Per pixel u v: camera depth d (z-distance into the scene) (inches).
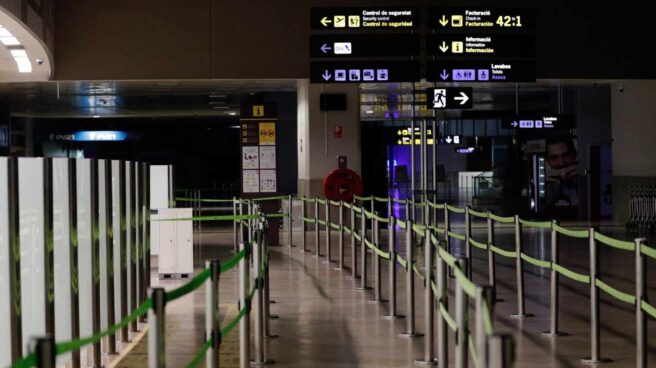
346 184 956.0
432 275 370.3
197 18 935.0
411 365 369.1
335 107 1075.3
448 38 898.7
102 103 1483.8
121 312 410.0
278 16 942.4
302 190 1136.2
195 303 526.3
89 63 925.2
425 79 909.2
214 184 1676.9
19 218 280.8
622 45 958.4
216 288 259.8
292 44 943.0
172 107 1553.9
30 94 1331.2
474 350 223.9
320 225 1088.2
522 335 429.4
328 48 895.7
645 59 959.6
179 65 932.0
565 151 1390.3
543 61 954.7
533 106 1605.6
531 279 638.5
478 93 1364.4
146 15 928.9
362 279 593.0
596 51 957.8
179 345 404.8
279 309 510.0
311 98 1078.4
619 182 1133.1
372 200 898.1
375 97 1315.2
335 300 543.8
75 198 329.7
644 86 1088.2
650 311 320.2
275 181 902.4
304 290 586.9
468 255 603.8
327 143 1082.1
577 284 609.3
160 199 765.3
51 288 304.5
